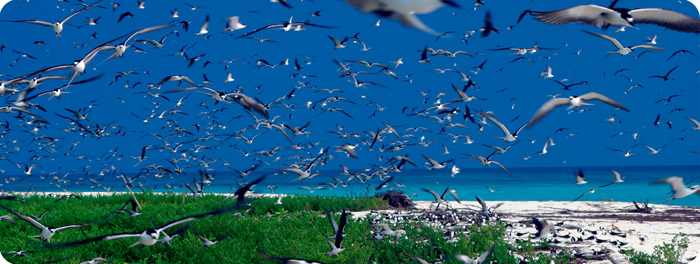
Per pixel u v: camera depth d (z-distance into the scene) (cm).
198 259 1045
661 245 1260
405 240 1131
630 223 1620
